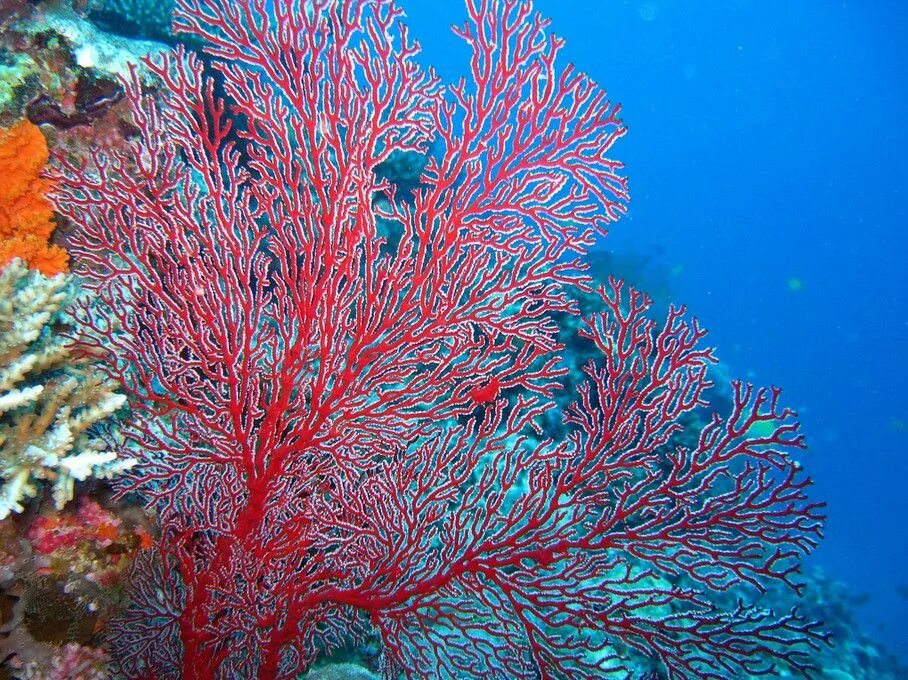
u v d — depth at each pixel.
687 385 3.62
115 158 3.47
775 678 7.09
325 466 3.90
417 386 3.76
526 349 3.77
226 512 3.75
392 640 3.86
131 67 3.39
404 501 3.91
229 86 3.35
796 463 3.40
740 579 3.50
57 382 3.26
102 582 3.42
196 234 3.50
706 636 3.51
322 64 3.31
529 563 3.92
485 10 3.17
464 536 3.85
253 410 3.67
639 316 3.68
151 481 3.71
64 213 3.46
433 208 3.47
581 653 3.72
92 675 3.31
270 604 3.83
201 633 3.71
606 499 3.73
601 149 3.37
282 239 3.53
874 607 24.31
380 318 3.59
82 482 3.44
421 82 3.33
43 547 3.20
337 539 3.84
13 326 2.92
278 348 3.69
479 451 3.89
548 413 7.13
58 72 4.37
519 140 3.37
